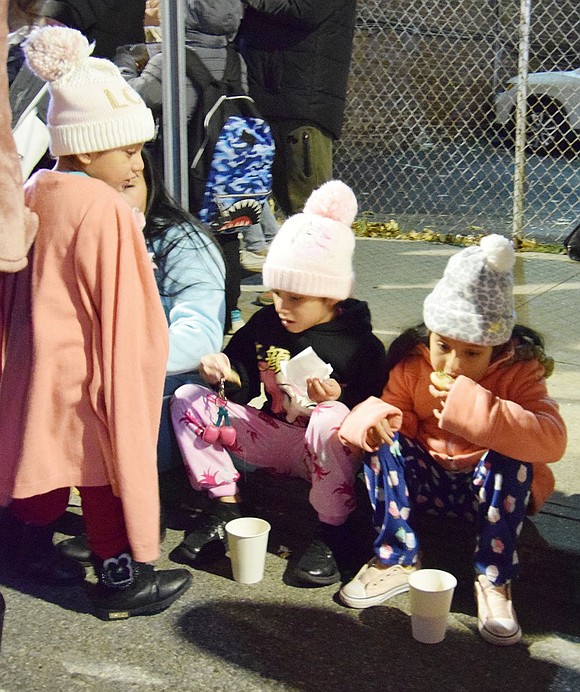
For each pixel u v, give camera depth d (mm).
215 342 2945
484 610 2545
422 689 2326
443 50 10828
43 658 2449
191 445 2924
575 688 2332
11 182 2055
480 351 2555
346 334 2906
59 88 2438
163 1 3543
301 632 2562
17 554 2826
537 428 2496
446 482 2824
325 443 2738
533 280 5629
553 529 2895
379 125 10711
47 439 2344
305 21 4895
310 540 3041
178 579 2701
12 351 2361
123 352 2316
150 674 2385
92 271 2293
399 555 2717
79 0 4047
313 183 5270
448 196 8891
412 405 2791
